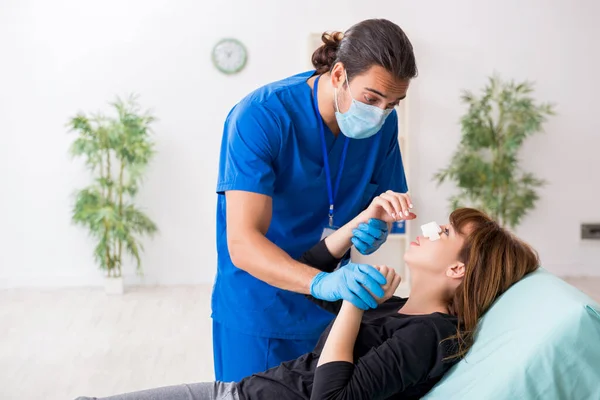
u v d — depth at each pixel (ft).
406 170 16.02
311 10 15.48
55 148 15.46
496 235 5.30
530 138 16.20
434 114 15.96
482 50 15.87
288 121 5.46
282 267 4.91
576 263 16.62
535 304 4.72
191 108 15.55
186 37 15.37
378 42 4.87
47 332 12.69
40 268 15.76
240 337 5.99
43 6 15.06
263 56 15.52
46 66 15.21
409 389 5.06
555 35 15.94
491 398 4.50
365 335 5.11
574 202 16.46
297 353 6.02
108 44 15.26
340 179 5.97
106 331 12.76
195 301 14.70
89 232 15.42
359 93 5.08
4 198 15.52
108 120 15.33
